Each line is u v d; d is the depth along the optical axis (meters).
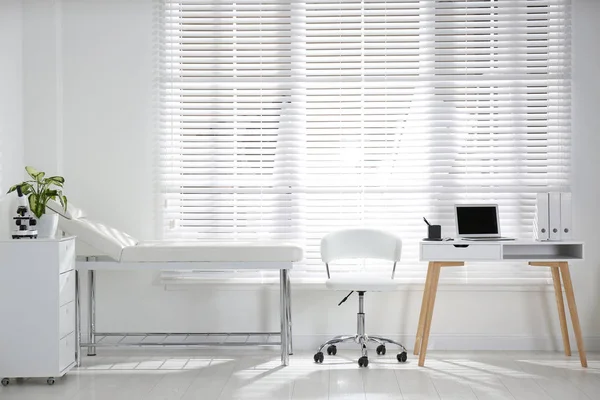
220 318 5.42
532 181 5.35
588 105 5.36
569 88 5.36
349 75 5.42
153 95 5.43
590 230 5.38
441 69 5.40
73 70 5.44
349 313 5.41
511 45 5.36
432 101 5.40
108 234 4.83
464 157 5.37
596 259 5.38
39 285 4.40
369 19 5.39
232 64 5.44
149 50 5.43
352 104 5.41
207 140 5.42
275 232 5.41
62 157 5.43
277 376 4.58
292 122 5.42
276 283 5.38
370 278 4.97
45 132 5.40
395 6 5.41
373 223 5.41
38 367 4.40
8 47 5.15
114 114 5.44
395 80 5.39
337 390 4.23
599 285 5.37
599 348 5.36
